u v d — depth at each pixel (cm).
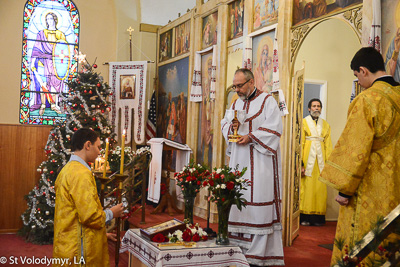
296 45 613
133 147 1134
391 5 433
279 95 620
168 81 1097
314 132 778
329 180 286
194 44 955
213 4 864
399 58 419
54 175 697
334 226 773
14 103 1134
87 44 1198
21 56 1146
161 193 870
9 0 1141
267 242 441
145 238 366
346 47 862
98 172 676
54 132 748
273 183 444
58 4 1188
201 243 356
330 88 853
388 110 277
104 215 336
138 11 1190
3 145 705
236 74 452
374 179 278
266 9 686
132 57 1185
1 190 705
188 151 897
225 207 355
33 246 640
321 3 563
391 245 168
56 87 1172
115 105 1103
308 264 491
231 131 455
